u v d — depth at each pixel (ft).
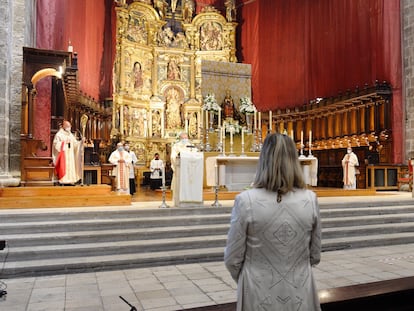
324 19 63.36
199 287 16.89
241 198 6.93
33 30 44.32
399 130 50.52
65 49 51.37
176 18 76.02
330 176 56.90
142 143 67.87
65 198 28.22
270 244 6.66
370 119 52.75
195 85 74.43
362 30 56.44
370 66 54.85
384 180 48.39
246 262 6.88
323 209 30.30
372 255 23.11
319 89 64.18
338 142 57.06
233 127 44.11
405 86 50.75
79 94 49.98
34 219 23.59
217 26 75.97
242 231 6.77
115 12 68.23
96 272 19.65
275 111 69.82
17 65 34.14
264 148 7.27
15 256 19.88
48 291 16.40
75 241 22.03
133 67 69.31
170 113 72.18
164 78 72.54
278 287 6.54
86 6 59.47
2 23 31.86
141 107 69.31
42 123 46.65
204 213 27.71
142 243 22.17
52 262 19.58
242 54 77.66
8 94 32.40
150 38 71.87
